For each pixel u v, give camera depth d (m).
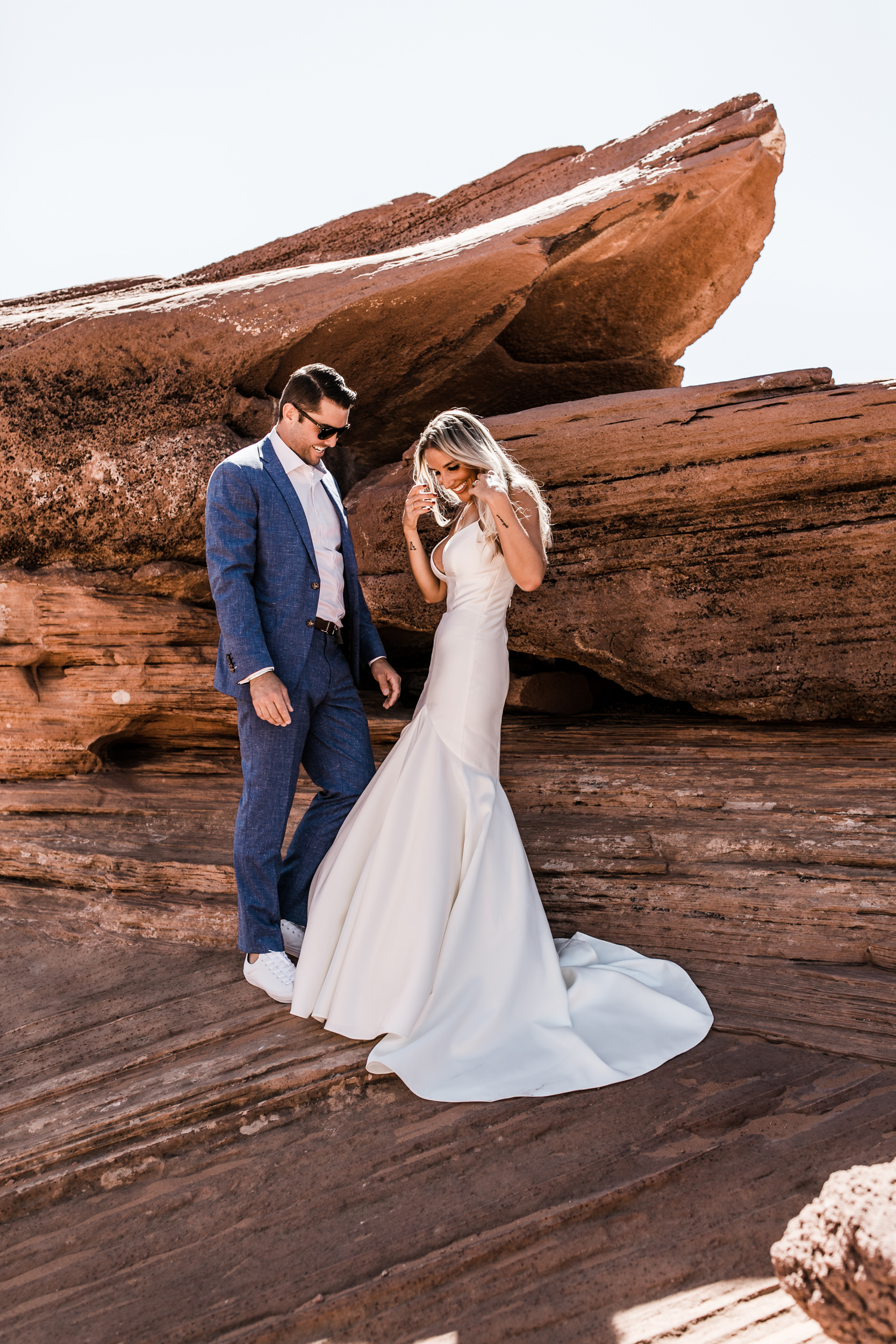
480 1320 1.97
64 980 3.54
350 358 4.28
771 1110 2.54
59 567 4.23
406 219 4.67
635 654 3.88
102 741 4.38
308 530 3.26
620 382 4.99
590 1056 2.72
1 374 4.02
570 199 4.18
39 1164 2.59
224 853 3.93
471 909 3.03
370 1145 2.55
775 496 3.59
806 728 3.84
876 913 3.12
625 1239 2.14
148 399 4.10
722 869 3.36
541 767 3.89
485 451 3.14
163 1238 2.32
